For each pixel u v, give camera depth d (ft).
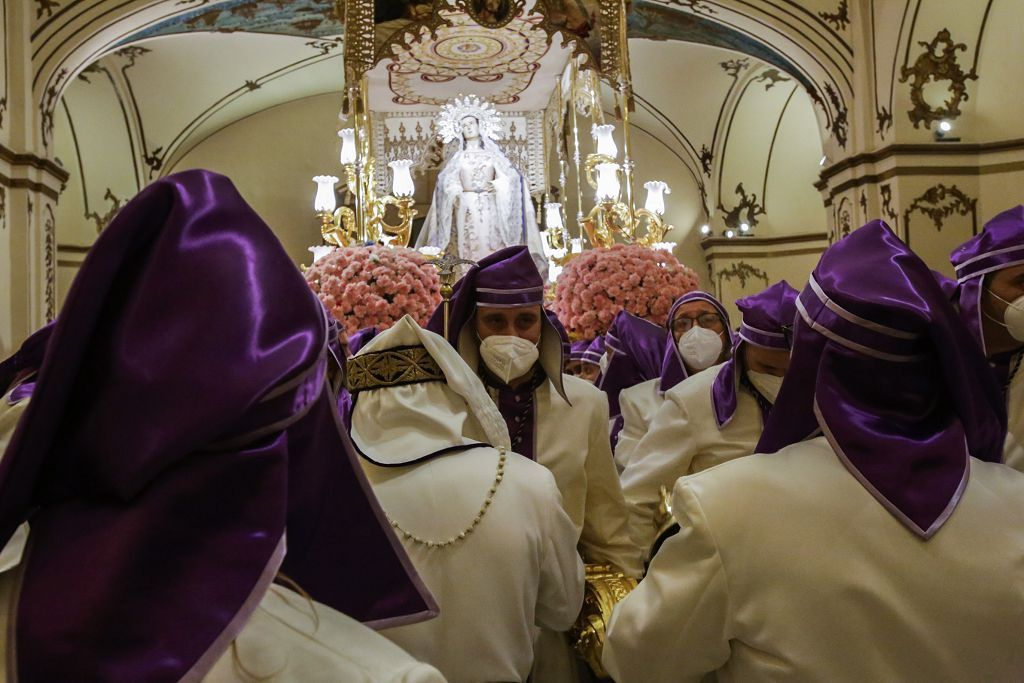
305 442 3.23
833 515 4.33
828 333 4.62
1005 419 4.97
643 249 15.62
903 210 30.63
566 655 7.43
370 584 3.58
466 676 5.39
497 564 5.51
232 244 2.88
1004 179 30.50
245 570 2.62
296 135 46.80
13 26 27.63
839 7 32.94
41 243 27.91
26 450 2.59
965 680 4.10
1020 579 4.14
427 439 5.77
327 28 38.96
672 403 9.23
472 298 8.27
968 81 30.63
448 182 30.96
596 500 8.44
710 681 5.42
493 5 26.50
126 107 40.96
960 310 7.32
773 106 45.29
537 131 34.86
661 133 48.39
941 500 4.28
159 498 2.58
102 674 2.37
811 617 4.24
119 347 2.66
